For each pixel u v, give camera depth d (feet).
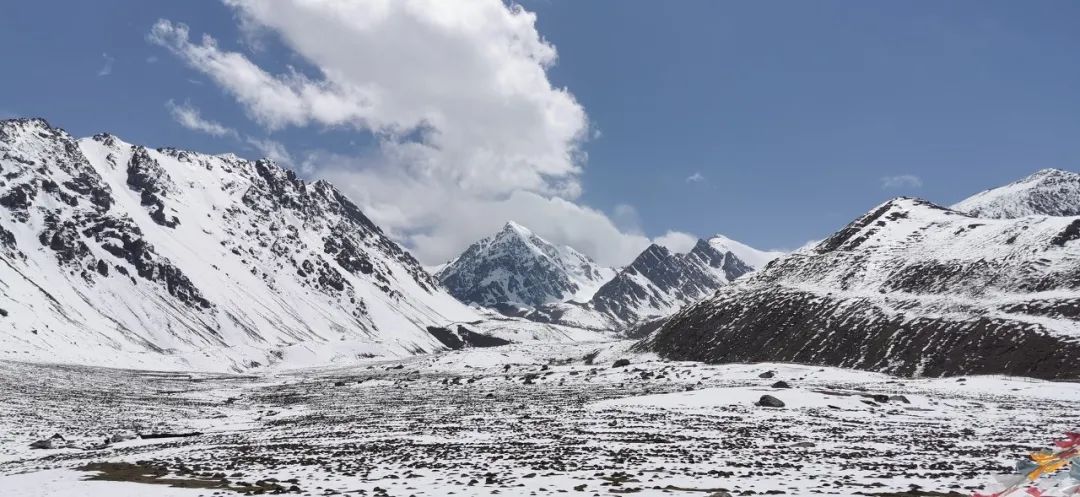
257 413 302.45
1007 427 191.11
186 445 180.24
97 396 349.20
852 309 543.39
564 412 250.57
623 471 112.27
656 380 436.35
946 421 210.59
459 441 168.96
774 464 120.16
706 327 643.86
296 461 133.49
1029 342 393.70
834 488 93.76
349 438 183.62
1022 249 522.88
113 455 160.76
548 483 100.83
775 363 485.15
